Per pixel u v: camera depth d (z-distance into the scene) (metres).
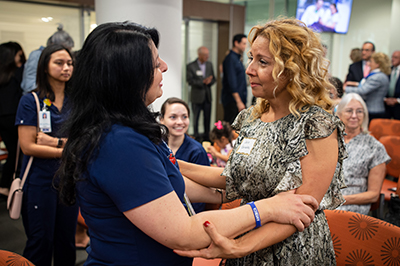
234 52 5.43
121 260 0.87
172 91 3.00
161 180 0.83
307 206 0.90
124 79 0.84
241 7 7.16
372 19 7.29
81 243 2.75
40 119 2.04
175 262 0.94
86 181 0.84
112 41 0.83
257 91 1.02
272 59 0.95
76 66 0.88
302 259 1.00
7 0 5.15
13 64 3.47
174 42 2.90
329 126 0.92
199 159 2.09
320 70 0.97
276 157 0.99
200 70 6.68
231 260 1.15
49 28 5.55
